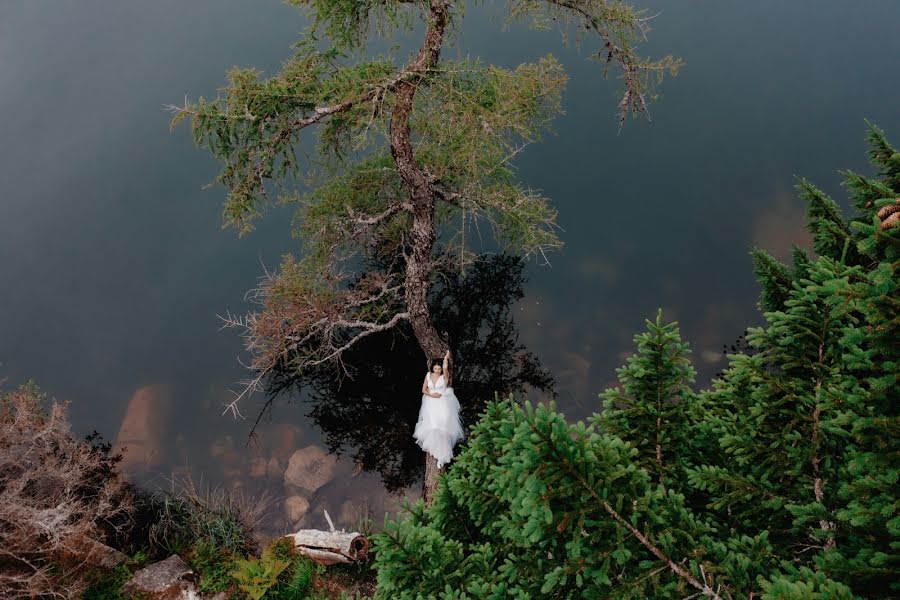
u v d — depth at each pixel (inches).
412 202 389.1
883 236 87.1
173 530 318.7
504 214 417.7
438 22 357.1
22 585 243.1
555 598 116.3
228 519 320.2
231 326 469.7
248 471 370.3
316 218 438.9
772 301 156.9
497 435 140.6
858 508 90.7
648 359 129.1
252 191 366.3
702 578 103.8
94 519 282.0
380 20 365.4
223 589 285.1
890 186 152.3
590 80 664.4
